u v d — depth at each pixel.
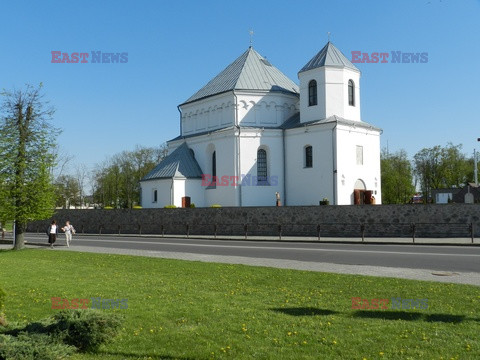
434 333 9.35
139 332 9.94
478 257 22.39
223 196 52.53
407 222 37.12
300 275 17.11
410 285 14.50
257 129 51.97
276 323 10.39
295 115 55.41
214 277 17.19
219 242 36.50
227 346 8.93
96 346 8.91
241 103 53.47
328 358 8.15
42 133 33.84
